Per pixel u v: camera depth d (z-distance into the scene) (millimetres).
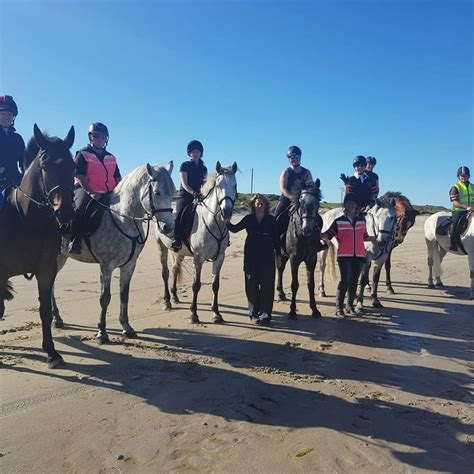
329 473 3225
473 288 9703
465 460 3441
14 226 4887
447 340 6699
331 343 6398
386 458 3436
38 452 3412
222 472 3205
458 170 9977
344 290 7793
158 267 12477
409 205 10039
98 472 3180
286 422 3984
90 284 9883
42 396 4371
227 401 4391
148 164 5859
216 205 6949
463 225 9820
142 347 5930
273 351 5988
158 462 3312
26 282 9766
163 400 4371
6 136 5645
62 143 4770
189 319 7355
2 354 5492
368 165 9727
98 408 4160
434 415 4203
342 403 4414
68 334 6359
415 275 12719
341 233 7707
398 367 5516
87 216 5984
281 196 8625
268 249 7141
